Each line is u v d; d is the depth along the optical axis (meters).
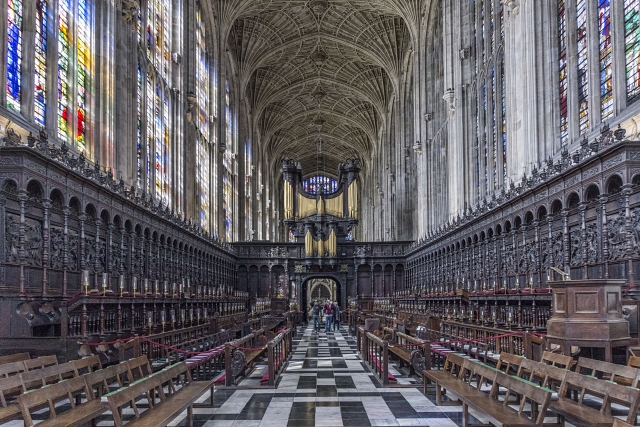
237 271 46.25
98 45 20.86
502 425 6.59
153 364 14.13
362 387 12.67
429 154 43.53
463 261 29.23
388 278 46.81
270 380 12.70
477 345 14.93
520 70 22.72
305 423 9.22
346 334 31.95
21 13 15.52
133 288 17.25
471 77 32.38
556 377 8.05
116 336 13.82
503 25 25.89
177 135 32.19
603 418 6.71
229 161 49.94
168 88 30.66
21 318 12.71
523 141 22.08
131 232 20.61
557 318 10.86
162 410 7.73
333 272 46.88
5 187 13.07
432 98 43.44
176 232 27.12
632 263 13.55
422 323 21.06
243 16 49.75
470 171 31.98
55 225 15.05
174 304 22.91
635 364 8.36
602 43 17.81
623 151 13.95
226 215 47.62
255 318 29.44
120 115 22.02
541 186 18.61
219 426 9.05
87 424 8.87
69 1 18.69
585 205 15.98
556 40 21.06
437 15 40.75
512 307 18.81
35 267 13.84
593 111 17.81
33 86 15.60
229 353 12.80
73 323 13.57
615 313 10.43
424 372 11.62
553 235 18.25
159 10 29.62
